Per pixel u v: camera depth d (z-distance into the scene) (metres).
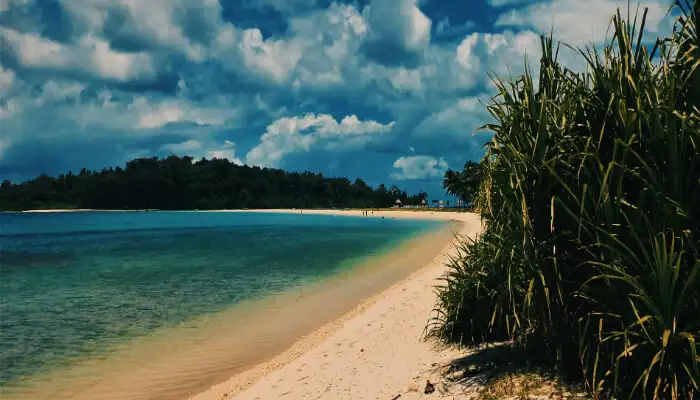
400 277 19.19
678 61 3.78
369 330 9.42
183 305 15.21
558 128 4.09
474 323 6.54
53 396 7.83
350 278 19.69
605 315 3.83
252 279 20.42
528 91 4.31
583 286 3.78
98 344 10.92
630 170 3.47
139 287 19.58
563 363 4.25
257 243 42.66
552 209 3.56
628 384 3.72
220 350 10.01
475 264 6.93
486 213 4.91
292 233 58.66
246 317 13.06
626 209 3.76
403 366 6.36
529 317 4.75
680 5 3.84
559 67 4.47
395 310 11.03
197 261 28.84
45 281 22.58
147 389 7.96
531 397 4.05
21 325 13.23
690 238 3.27
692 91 3.66
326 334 10.44
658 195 3.44
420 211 145.62
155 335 11.51
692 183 3.56
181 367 9.02
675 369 3.34
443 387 5.00
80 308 15.58
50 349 10.64
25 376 8.79
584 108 4.15
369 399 5.40
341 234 54.12
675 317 3.22
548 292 3.84
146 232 66.75
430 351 6.73
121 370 9.01
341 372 6.84
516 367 4.82
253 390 6.99
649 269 3.46
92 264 29.25
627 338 3.55
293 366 7.85
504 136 4.36
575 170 4.04
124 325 12.74
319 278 20.09
